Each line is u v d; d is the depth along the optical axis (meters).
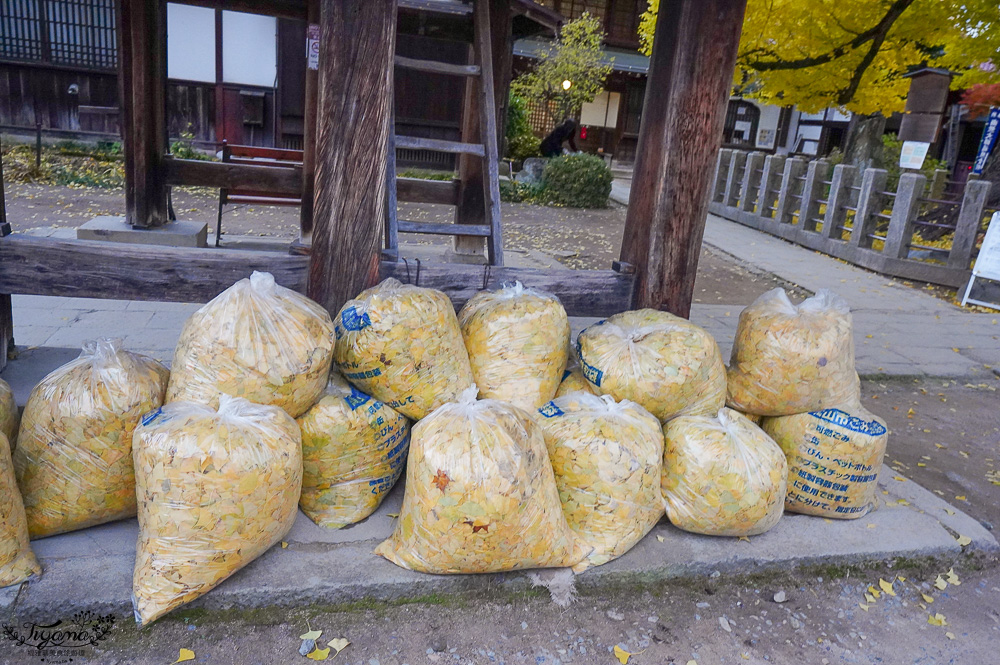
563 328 3.03
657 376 2.81
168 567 2.19
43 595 2.22
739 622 2.61
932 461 4.25
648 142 3.53
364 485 2.73
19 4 12.35
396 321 2.61
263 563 2.47
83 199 10.14
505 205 13.29
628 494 2.63
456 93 14.49
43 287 3.07
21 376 3.62
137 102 6.45
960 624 2.73
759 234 12.55
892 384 5.58
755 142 25.39
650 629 2.53
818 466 3.00
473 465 2.28
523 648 2.38
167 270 3.10
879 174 9.98
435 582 2.50
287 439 2.30
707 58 3.26
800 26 8.73
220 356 2.37
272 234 9.05
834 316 3.09
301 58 13.34
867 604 2.78
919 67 11.15
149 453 2.17
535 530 2.41
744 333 3.18
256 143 13.79
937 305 8.17
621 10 22.62
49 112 12.98
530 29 7.21
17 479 2.41
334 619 2.40
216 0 6.24
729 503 2.71
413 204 12.66
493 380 2.89
